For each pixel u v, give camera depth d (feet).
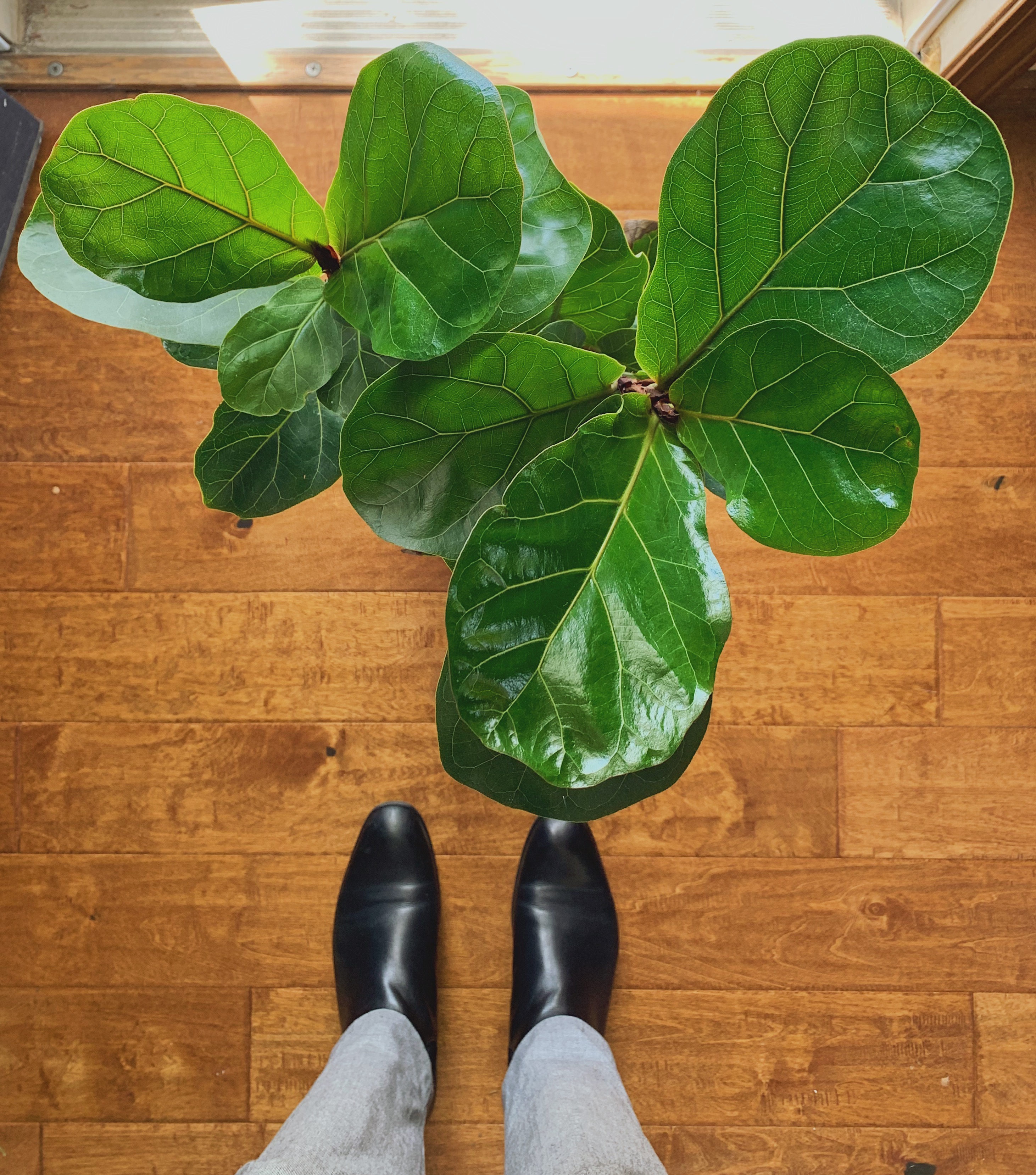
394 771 4.10
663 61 4.06
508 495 1.33
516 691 1.31
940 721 4.09
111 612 4.09
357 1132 3.03
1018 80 3.88
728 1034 4.07
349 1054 3.48
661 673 1.32
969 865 4.09
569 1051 3.47
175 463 4.10
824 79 1.17
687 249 1.31
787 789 4.09
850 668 4.09
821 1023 4.08
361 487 1.54
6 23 3.93
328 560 4.09
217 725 4.09
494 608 1.32
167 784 4.09
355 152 1.28
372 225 1.32
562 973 3.91
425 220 1.26
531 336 1.38
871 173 1.23
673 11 4.08
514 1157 3.10
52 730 4.09
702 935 4.08
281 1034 4.05
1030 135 4.06
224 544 4.09
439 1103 4.02
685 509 1.39
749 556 4.10
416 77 1.16
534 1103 3.19
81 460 4.09
